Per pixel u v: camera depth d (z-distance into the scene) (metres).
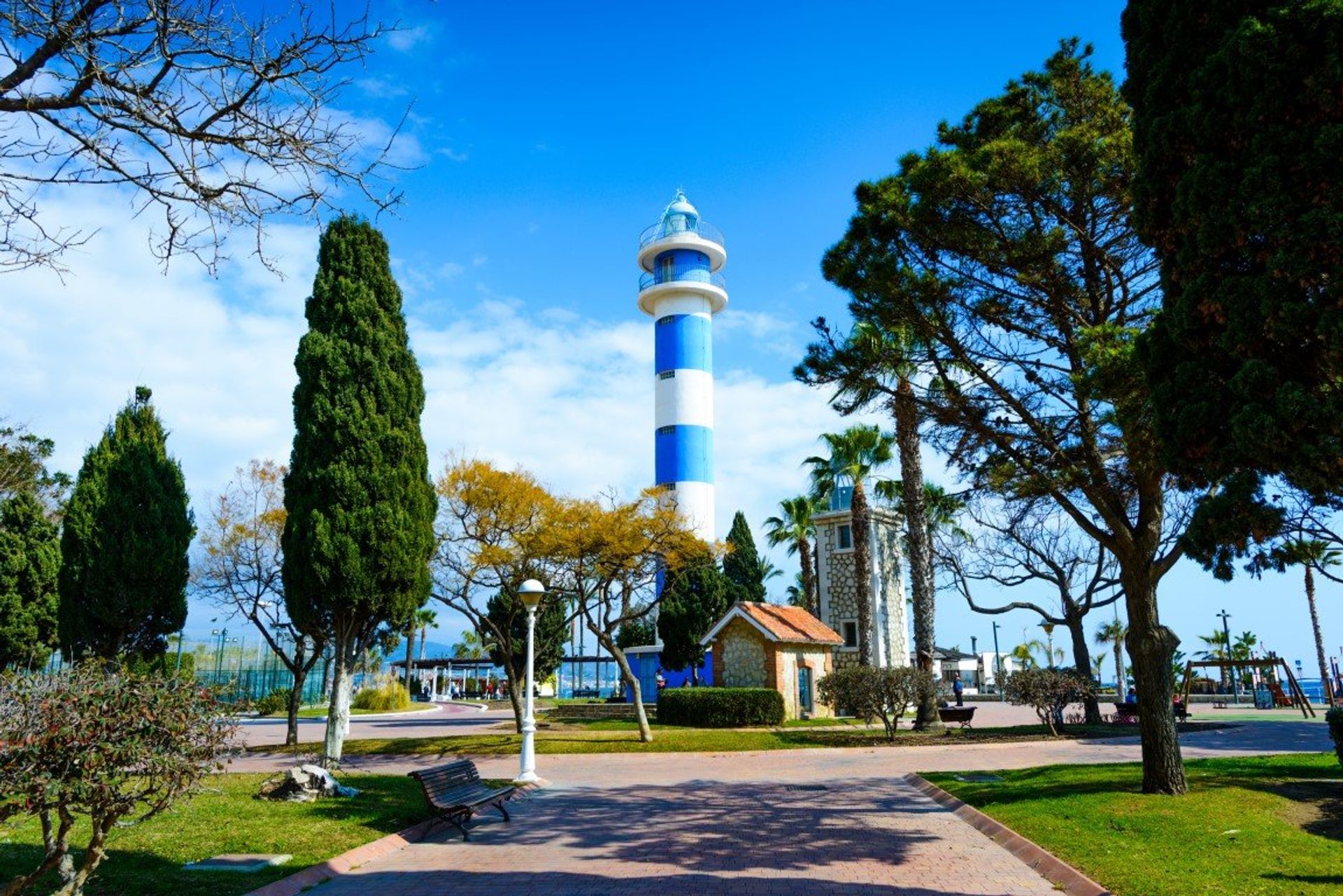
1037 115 13.04
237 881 7.92
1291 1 7.25
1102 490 12.01
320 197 6.22
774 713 27.59
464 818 11.30
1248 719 31.09
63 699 6.08
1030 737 23.33
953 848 9.56
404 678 62.25
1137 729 25.22
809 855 9.38
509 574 25.72
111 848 9.13
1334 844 8.37
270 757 21.53
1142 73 9.03
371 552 17.56
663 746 22.06
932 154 12.53
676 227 45.31
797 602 59.84
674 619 35.53
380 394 18.44
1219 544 8.45
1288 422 6.96
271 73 5.68
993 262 12.66
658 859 9.32
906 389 13.89
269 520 24.11
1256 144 7.31
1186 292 7.89
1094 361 10.24
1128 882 7.22
